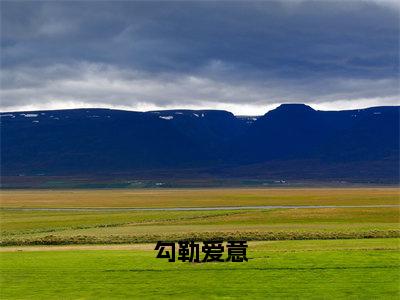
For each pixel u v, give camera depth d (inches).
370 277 2524.6
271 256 3006.9
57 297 2255.2
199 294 2284.7
